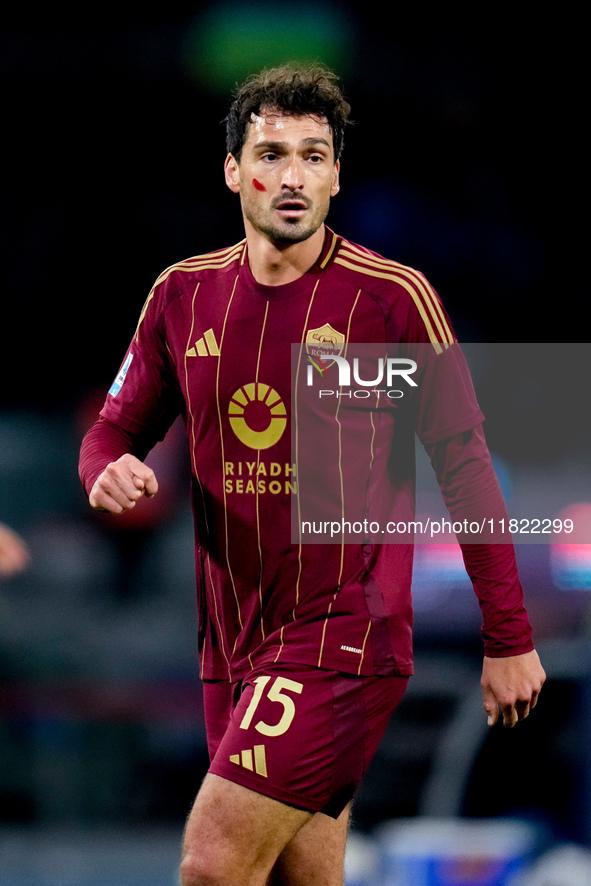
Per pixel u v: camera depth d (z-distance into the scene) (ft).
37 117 178.60
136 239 179.01
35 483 136.26
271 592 33.12
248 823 30.83
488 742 67.10
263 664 32.81
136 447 36.70
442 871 52.03
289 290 33.30
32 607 112.68
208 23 176.14
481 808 66.64
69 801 85.56
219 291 34.17
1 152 177.78
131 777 86.99
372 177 178.81
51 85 178.29
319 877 34.65
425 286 33.55
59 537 126.21
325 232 34.37
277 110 32.55
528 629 33.63
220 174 180.34
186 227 179.22
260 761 31.14
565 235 176.65
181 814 84.89
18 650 99.50
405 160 179.32
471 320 173.58
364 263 33.63
